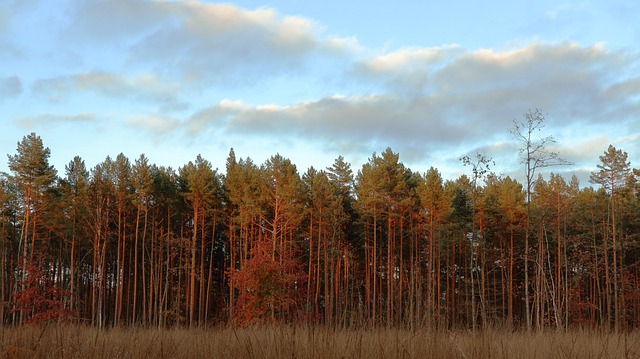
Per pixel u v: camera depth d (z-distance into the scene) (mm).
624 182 41781
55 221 44062
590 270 48844
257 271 33000
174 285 55594
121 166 50688
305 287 49281
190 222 56750
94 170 51688
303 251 53656
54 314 32219
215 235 58156
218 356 9070
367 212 45500
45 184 43031
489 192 50344
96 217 44438
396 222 47844
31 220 42625
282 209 45219
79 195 46969
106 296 55594
